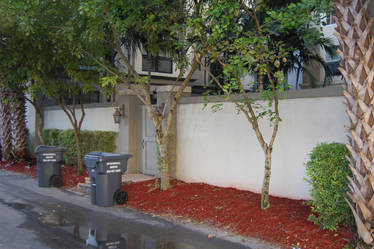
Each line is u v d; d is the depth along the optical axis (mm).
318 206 5504
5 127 15570
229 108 8422
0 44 9984
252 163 7922
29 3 8062
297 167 7078
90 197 8977
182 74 8820
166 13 8102
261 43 6410
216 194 7820
